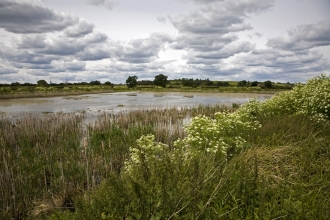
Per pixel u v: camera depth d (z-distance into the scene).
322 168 5.07
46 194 6.39
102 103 32.66
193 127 6.91
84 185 7.00
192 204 3.40
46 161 8.45
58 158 8.91
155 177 3.80
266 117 11.22
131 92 70.06
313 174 5.04
